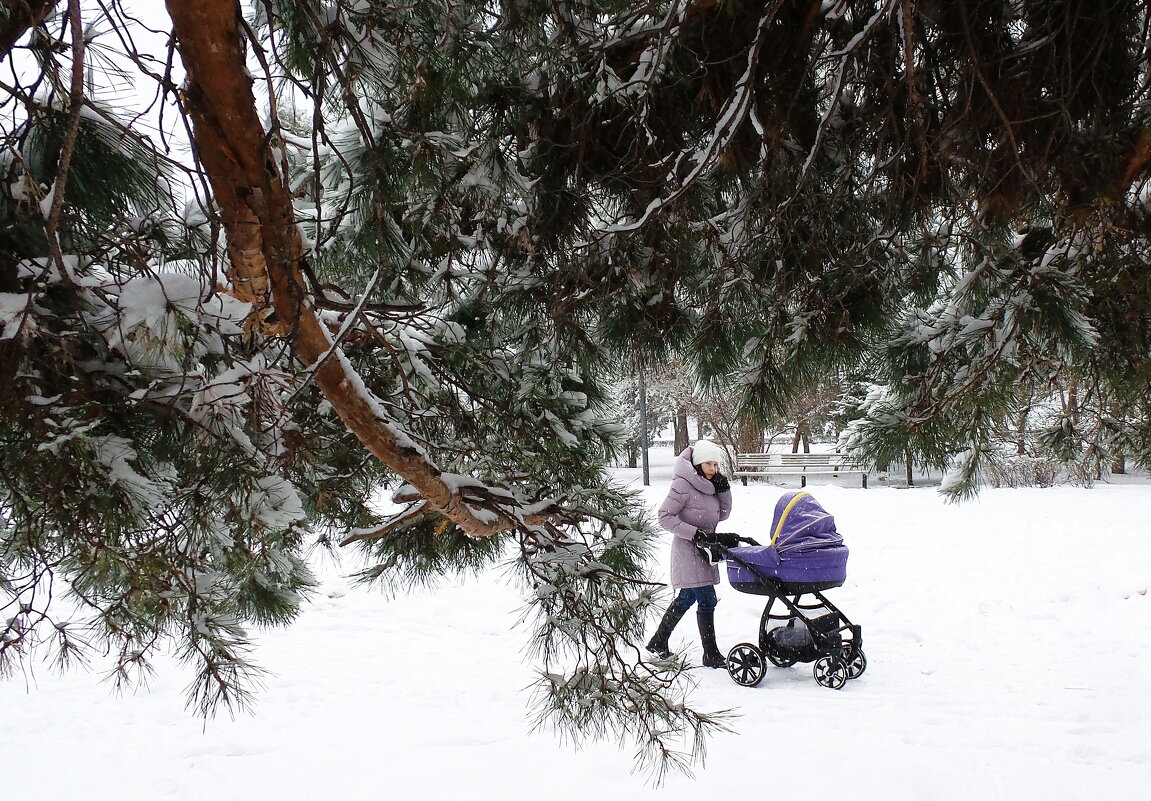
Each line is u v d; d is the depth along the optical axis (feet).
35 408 4.89
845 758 13.88
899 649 21.83
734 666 18.79
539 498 9.76
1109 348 11.24
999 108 8.36
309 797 13.24
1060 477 50.31
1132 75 9.31
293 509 6.16
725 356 11.36
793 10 9.30
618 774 13.44
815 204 10.52
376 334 8.50
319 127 5.88
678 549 19.60
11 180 5.01
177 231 6.82
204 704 6.43
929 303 12.37
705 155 8.98
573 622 8.00
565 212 10.20
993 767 13.57
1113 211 9.88
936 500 44.73
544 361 11.53
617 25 9.13
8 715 17.13
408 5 6.54
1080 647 21.35
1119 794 12.55
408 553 11.78
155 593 5.83
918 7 8.86
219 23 4.55
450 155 8.39
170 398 5.51
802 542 18.67
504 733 15.84
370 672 20.36
